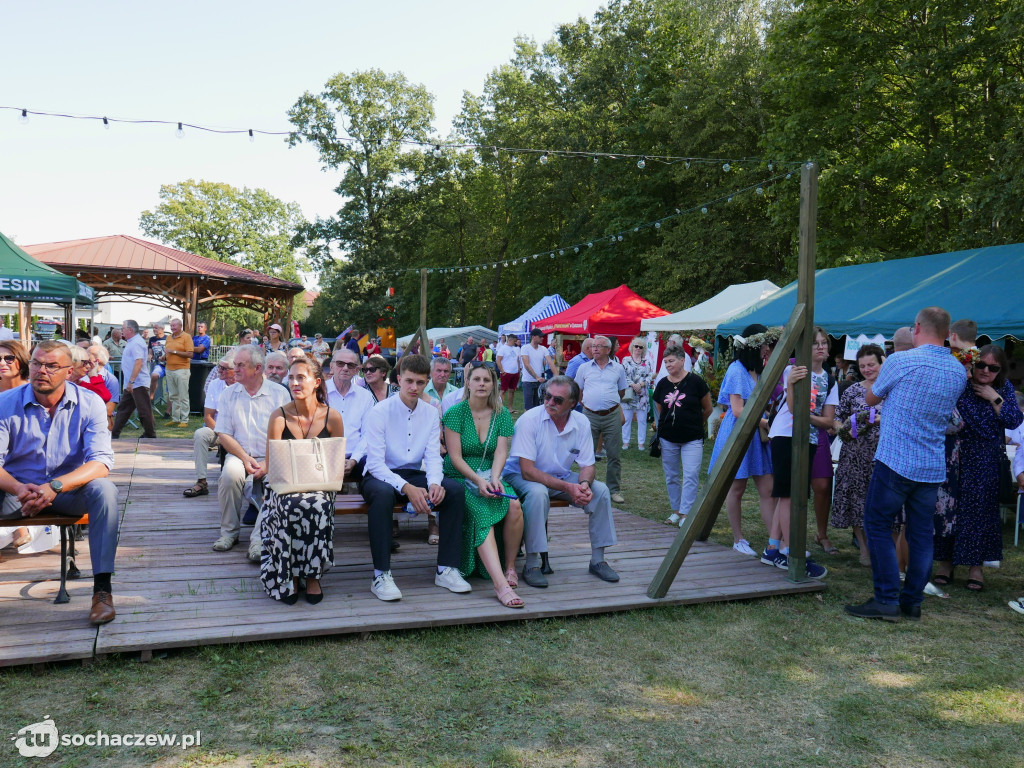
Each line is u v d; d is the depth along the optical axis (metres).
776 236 24.44
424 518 6.55
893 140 18.14
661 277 27.77
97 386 7.34
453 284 47.72
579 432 4.97
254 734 2.92
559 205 38.09
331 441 4.22
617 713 3.21
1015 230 13.95
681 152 27.88
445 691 3.34
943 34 16.25
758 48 24.22
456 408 4.77
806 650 3.97
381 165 38.69
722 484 4.66
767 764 2.85
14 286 10.71
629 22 32.88
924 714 3.27
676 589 4.73
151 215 52.47
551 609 4.23
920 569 4.47
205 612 3.94
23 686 3.21
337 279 39.62
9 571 4.55
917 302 9.30
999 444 5.03
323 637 3.82
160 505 6.52
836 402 5.77
